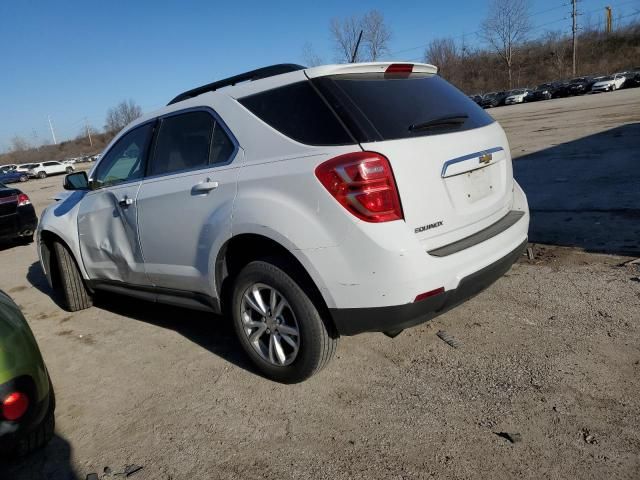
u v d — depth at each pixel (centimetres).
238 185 293
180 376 336
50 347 412
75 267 472
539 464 220
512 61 7681
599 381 272
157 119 374
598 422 241
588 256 460
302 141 271
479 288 284
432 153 263
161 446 265
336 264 253
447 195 268
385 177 245
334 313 262
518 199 338
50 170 4569
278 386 307
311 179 257
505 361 303
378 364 316
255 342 312
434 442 241
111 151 416
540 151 1163
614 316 340
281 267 281
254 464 242
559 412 251
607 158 946
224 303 332
